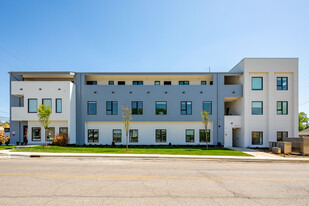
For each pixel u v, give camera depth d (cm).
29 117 1839
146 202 506
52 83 1862
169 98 2011
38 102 1853
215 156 1273
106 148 1678
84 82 2011
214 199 537
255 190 620
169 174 812
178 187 638
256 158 1223
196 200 527
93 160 1136
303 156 1345
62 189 602
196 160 1177
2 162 1050
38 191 582
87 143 2023
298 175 829
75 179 716
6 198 526
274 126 1917
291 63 1939
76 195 552
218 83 2017
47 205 479
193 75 2083
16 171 839
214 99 2006
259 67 1950
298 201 532
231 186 658
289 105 1933
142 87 2019
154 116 2000
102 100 2003
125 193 573
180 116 1998
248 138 1933
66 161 1093
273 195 577
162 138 2055
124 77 2153
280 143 1504
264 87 1964
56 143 1748
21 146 1652
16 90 1855
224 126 1991
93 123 2041
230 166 1010
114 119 1989
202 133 2047
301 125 5103
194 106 2003
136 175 788
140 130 2052
